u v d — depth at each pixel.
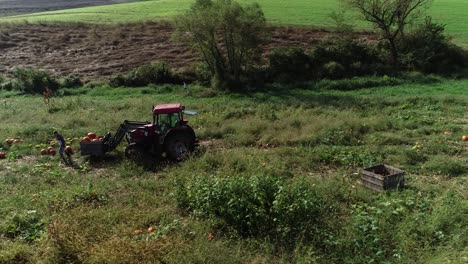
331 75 32.41
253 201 9.99
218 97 28.56
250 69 32.31
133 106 25.12
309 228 9.38
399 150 15.76
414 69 34.22
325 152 15.52
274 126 19.44
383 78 31.56
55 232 9.12
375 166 13.12
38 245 9.18
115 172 14.62
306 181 12.04
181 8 60.09
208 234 9.52
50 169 14.94
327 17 49.72
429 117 20.97
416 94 27.27
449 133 17.97
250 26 30.33
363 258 8.48
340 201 11.48
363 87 30.62
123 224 10.04
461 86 29.55
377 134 17.95
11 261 8.69
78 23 50.16
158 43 43.03
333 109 23.27
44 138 18.75
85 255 8.56
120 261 8.15
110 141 16.25
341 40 35.06
